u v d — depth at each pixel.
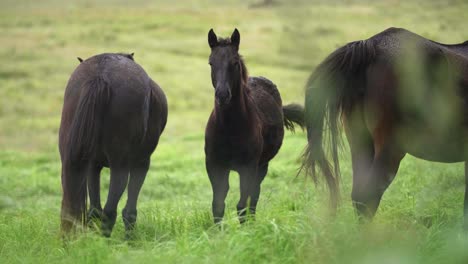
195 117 43.62
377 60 9.64
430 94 9.42
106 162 11.48
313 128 10.22
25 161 28.33
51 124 40.56
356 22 50.78
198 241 8.78
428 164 16.25
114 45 73.25
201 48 71.94
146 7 107.81
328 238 8.07
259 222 9.01
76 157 10.36
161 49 71.69
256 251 7.88
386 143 9.55
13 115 43.97
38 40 75.25
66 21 91.31
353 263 7.38
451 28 48.25
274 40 69.81
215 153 12.76
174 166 25.22
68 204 10.27
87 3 118.75
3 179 22.61
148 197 19.75
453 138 9.75
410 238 8.20
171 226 11.78
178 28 83.38
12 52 67.44
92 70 11.01
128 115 10.88
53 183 22.12
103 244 8.86
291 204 12.89
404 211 10.82
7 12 103.75
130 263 8.09
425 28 48.41
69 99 10.85
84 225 10.32
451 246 7.61
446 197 11.73
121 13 98.81
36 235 10.99
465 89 9.73
